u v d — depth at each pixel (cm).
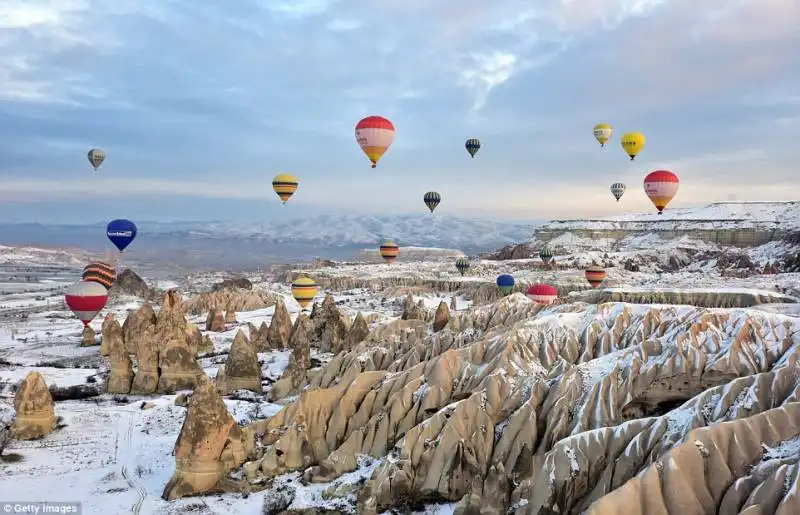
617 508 2555
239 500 3488
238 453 3800
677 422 3088
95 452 4175
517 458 3391
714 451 2733
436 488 3378
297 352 5578
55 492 3541
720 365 3594
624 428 3136
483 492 3222
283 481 3700
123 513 3300
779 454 2695
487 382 3794
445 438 3475
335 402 4188
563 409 3531
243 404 5091
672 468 2648
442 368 4106
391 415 3931
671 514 2584
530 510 3033
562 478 3030
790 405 2839
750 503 2486
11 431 4428
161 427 4675
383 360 5153
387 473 3391
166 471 3875
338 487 3503
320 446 3966
